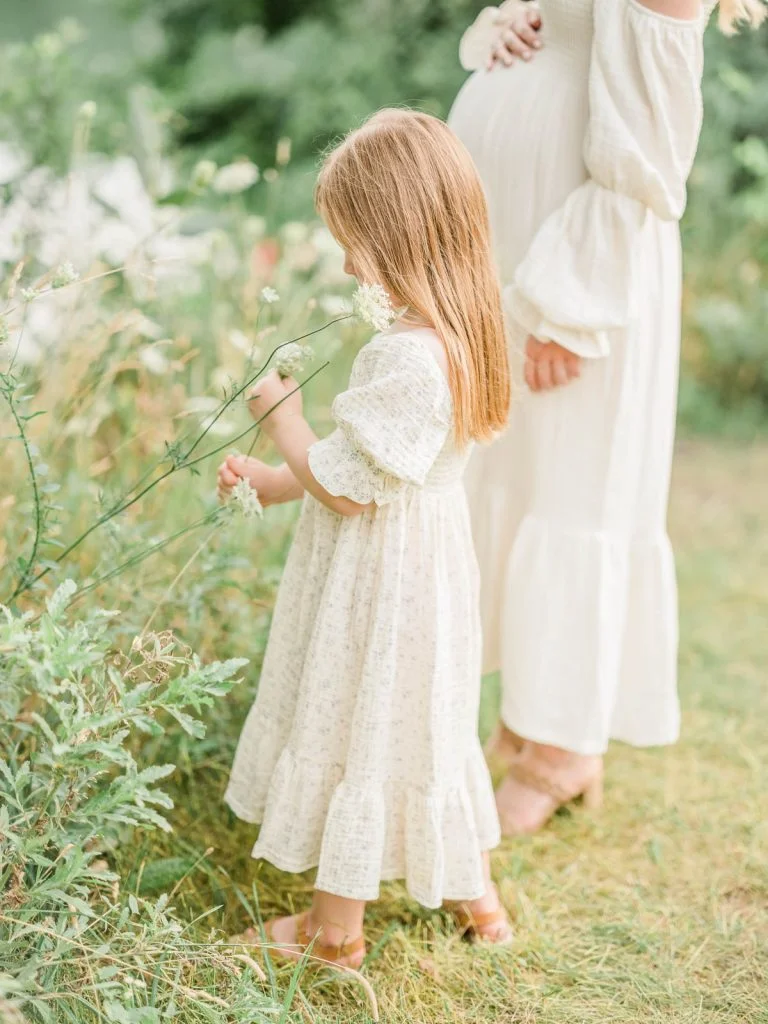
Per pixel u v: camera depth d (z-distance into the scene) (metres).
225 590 2.38
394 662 1.77
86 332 2.52
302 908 2.04
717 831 2.34
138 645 1.62
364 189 1.73
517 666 2.24
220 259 3.24
